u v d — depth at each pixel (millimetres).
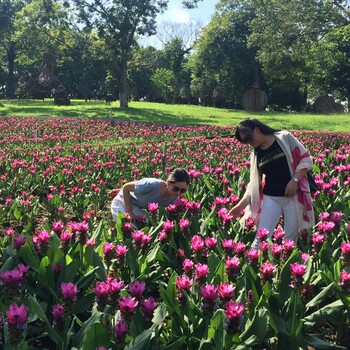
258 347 3229
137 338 2527
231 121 29562
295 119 30891
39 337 3484
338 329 3561
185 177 5199
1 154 12914
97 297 3002
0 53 69125
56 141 17125
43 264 3426
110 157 12000
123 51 41000
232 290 2900
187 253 4441
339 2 36938
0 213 7023
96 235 4496
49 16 44969
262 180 5109
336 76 47438
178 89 70188
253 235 4715
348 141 16969
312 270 3857
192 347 2887
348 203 6023
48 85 60188
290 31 37219
